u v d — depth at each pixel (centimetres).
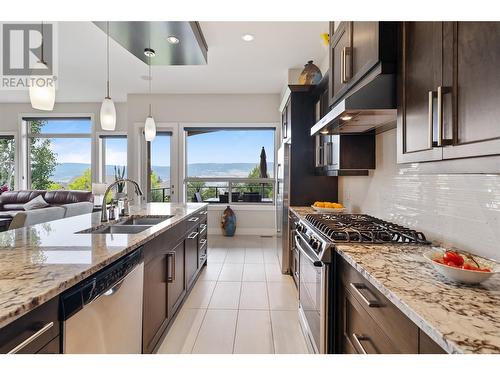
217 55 408
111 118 318
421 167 117
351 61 177
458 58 91
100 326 116
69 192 566
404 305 81
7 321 71
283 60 425
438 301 83
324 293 154
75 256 122
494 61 76
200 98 597
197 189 617
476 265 103
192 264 296
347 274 138
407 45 126
